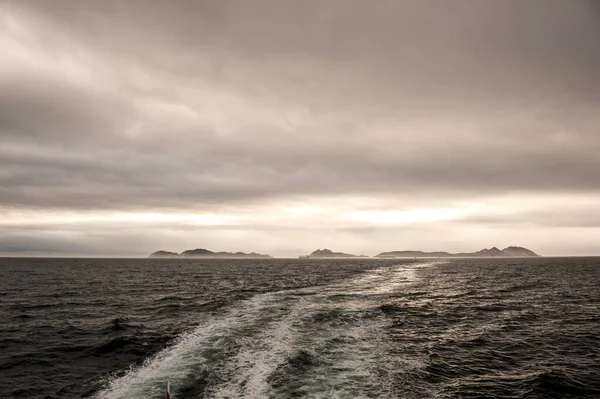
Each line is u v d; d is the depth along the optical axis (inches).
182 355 624.7
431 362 612.4
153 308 1184.8
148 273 3518.7
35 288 1927.9
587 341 776.3
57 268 4717.0
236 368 550.0
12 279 2618.1
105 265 6166.3
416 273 3166.8
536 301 1349.7
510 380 548.4
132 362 619.8
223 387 478.0
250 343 690.2
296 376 515.5
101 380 543.5
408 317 986.7
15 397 497.4
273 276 2891.2
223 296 1464.1
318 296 1391.5
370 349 664.4
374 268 4347.9
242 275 3112.7
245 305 1167.6
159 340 750.5
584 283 2155.5
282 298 1334.9
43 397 495.2
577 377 566.3
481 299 1393.9
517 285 2011.6
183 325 891.4
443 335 805.9
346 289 1699.1
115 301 1371.8
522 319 1000.9
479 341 762.2
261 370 538.9
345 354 627.8
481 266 5059.1
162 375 532.1
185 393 465.7
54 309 1183.6
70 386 527.8
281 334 757.9
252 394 453.1
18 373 584.1
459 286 1915.6
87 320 987.3
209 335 761.0
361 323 880.9
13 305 1277.1
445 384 522.6
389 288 1760.6
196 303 1279.5
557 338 797.9
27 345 736.3
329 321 890.7
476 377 556.4
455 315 1042.7
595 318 1022.4
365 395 459.2
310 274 3142.2
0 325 927.7
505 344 744.3
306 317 933.8
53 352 689.0
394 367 573.0
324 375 523.5
